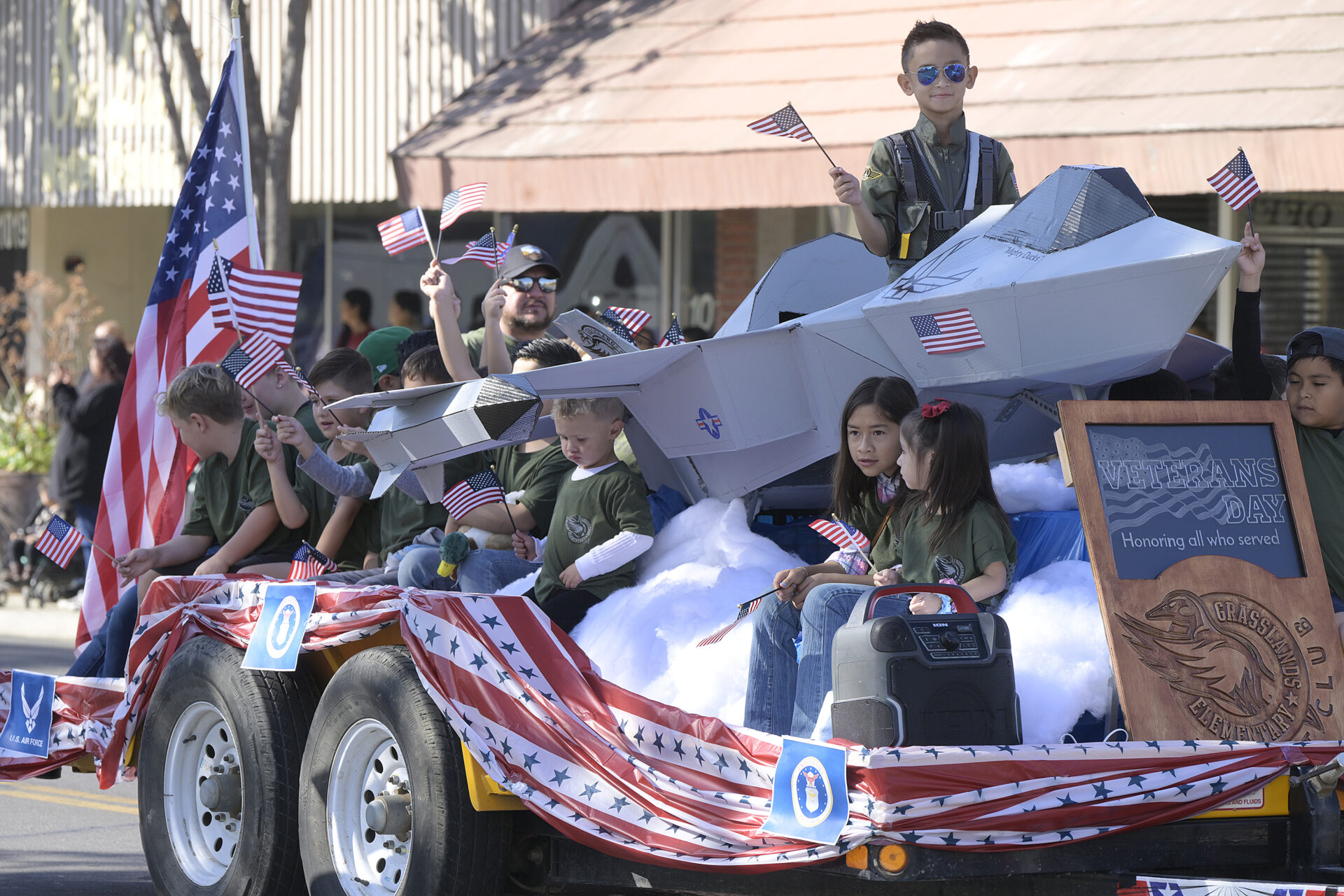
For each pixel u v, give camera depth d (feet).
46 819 83.20
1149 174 112.98
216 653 59.41
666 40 145.79
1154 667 45.14
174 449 78.18
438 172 144.46
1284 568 47.83
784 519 63.57
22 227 213.05
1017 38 127.13
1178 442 48.16
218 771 60.85
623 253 163.94
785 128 57.52
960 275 52.49
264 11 168.04
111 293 209.56
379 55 161.79
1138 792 42.19
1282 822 44.88
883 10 137.08
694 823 44.32
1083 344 50.67
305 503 70.79
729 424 57.06
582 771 46.93
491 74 152.76
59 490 149.48
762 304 65.62
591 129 139.03
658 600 54.19
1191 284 49.24
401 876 52.08
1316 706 46.29
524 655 48.83
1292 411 53.72
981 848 41.01
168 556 72.23
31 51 191.83
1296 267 134.82
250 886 57.06
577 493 58.75
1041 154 116.78
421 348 73.51
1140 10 124.16
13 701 68.90
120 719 63.46
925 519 49.16
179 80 178.19
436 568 61.31
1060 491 55.01
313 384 73.41
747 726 49.96
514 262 80.33
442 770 49.73
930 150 63.21
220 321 67.10
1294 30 115.14
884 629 42.68
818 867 42.45
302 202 173.78
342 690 53.93
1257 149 108.78
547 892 52.65
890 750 40.42
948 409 49.01
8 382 204.64
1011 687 43.47
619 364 55.93
